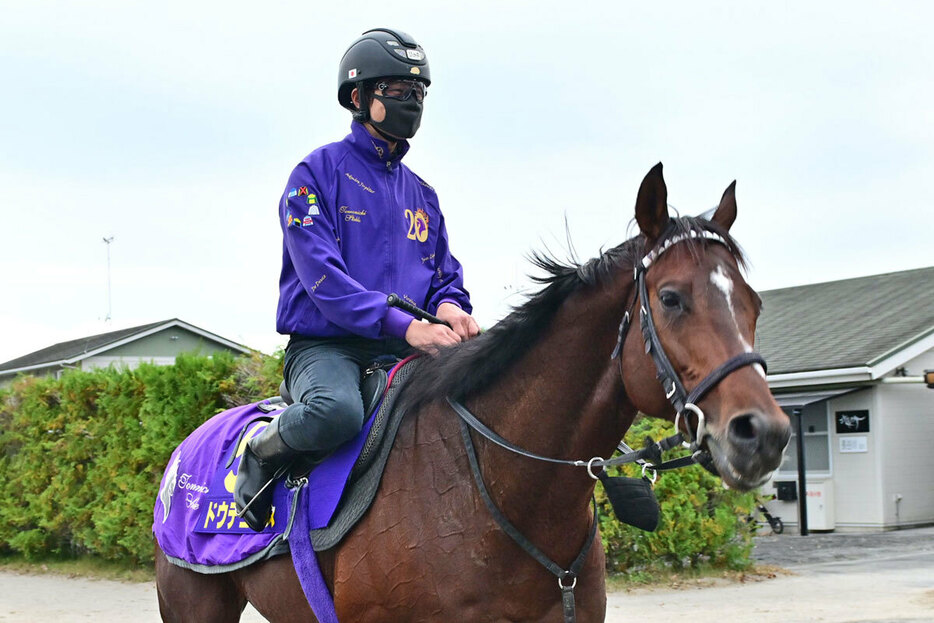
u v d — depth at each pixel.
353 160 3.29
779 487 16.16
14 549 12.47
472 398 2.82
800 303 21.16
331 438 2.87
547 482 2.63
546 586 2.63
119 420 10.51
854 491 15.83
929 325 16.23
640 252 2.52
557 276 2.78
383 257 3.28
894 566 10.21
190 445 3.72
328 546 2.86
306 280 3.05
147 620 7.43
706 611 7.42
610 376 2.59
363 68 3.26
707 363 2.25
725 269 2.36
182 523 3.53
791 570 9.89
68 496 11.22
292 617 3.09
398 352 3.29
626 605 7.74
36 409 11.55
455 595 2.60
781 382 16.20
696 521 9.19
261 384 9.54
